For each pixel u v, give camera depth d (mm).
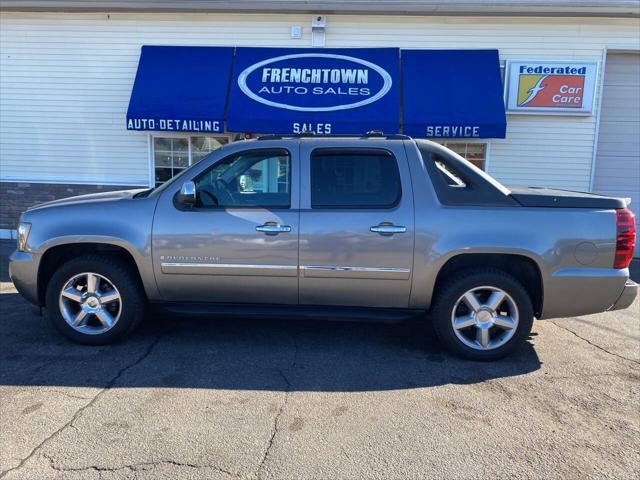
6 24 9773
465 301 4098
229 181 4262
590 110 9391
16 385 3582
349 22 9523
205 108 8914
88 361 4031
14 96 9961
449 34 9453
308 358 4172
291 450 2824
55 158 10078
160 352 4250
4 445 2818
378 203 4102
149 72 9289
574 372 3977
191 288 4262
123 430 2998
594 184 10047
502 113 8719
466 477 2615
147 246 4172
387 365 4055
